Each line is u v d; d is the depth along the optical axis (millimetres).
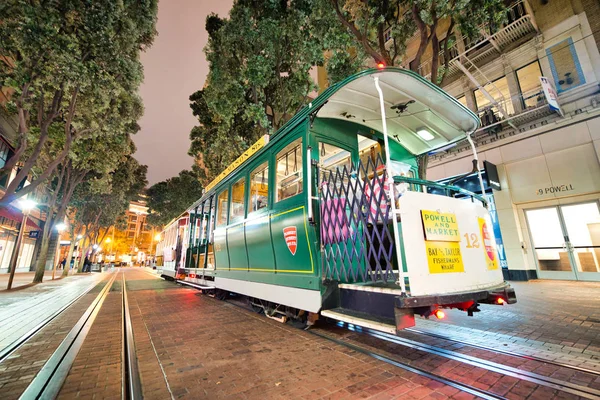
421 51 7320
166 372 3139
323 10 8602
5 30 6992
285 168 5164
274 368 3223
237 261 6719
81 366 3350
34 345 4152
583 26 9680
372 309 3393
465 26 7109
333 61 9133
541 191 9977
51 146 13289
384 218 3275
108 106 10398
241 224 6539
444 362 3285
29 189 9297
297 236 4531
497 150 11086
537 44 10625
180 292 10664
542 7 10633
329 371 3123
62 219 16312
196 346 4039
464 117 4688
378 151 5754
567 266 9484
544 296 7012
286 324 5293
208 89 11469
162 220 31562
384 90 4180
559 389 2566
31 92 9422
